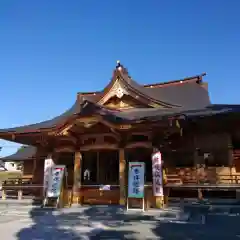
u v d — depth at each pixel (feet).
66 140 62.64
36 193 73.15
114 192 59.16
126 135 57.77
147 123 52.49
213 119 57.57
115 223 39.37
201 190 54.65
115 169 71.97
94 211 49.62
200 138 62.54
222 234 31.91
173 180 57.67
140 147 56.70
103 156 73.67
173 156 63.00
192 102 75.87
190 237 30.60
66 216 46.24
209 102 76.02
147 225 37.55
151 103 66.69
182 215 43.42
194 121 58.49
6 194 71.41
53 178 57.21
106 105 70.95
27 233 33.81
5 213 50.93
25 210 52.80
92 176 73.56
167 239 29.81
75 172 60.70
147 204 51.60
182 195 59.47
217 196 57.93
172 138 63.00
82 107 61.00
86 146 61.26
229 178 58.03
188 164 61.87
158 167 52.54
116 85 68.69
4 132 63.57
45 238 31.17
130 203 51.37
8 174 174.29
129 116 59.93
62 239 30.58
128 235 31.83
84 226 37.60
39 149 80.79
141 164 51.52
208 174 57.06
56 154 63.52
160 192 50.80
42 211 51.26
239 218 40.93
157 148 54.80
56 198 55.52
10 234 33.37
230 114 53.36
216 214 43.96
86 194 60.44
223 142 61.16
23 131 61.41
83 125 56.85
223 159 60.29
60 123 58.29
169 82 88.07
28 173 93.56
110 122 54.70
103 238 30.66
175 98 78.07
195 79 86.63
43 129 59.57
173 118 50.24
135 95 67.41
